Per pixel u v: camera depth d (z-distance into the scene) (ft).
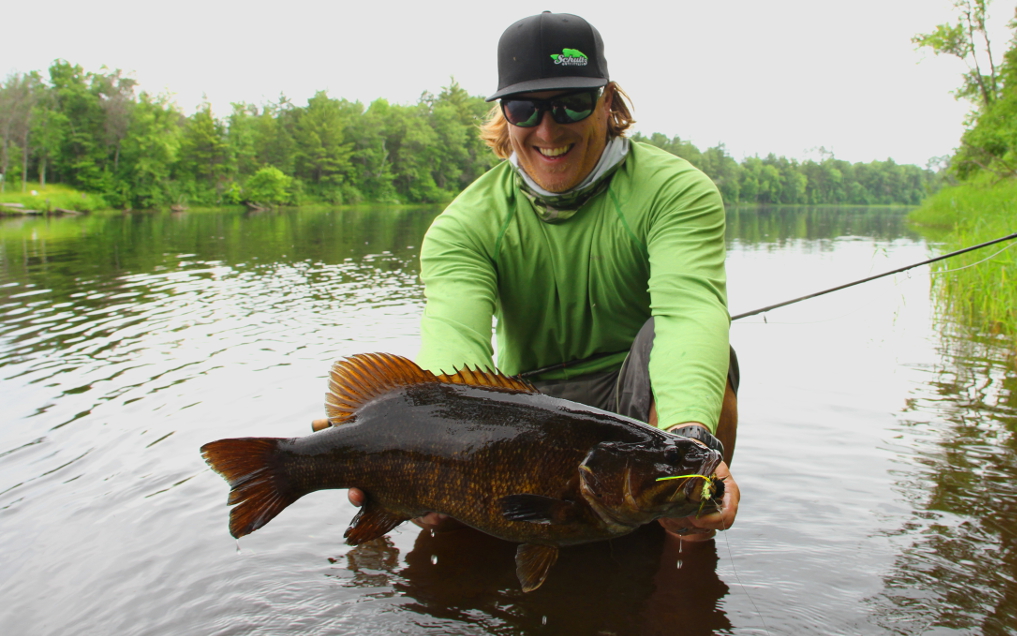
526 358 11.09
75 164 243.60
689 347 7.84
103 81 261.24
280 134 311.88
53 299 31.17
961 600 7.68
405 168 334.03
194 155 269.23
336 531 9.64
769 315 26.27
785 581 8.17
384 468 6.66
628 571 8.52
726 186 321.32
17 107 239.91
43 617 7.66
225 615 7.63
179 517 10.03
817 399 15.03
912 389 15.74
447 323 9.23
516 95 8.96
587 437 6.19
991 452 11.85
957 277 28.32
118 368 18.69
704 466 6.00
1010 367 17.69
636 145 10.09
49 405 15.52
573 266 10.06
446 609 7.75
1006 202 55.01
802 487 10.62
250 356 19.86
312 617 7.60
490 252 10.09
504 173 10.44
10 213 168.66
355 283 36.63
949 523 9.43
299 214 180.45
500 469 6.31
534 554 6.39
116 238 75.51
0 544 9.36
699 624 7.38
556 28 8.87
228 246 63.52
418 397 6.70
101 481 11.39
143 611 7.74
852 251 57.72
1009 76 86.58
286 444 6.68
